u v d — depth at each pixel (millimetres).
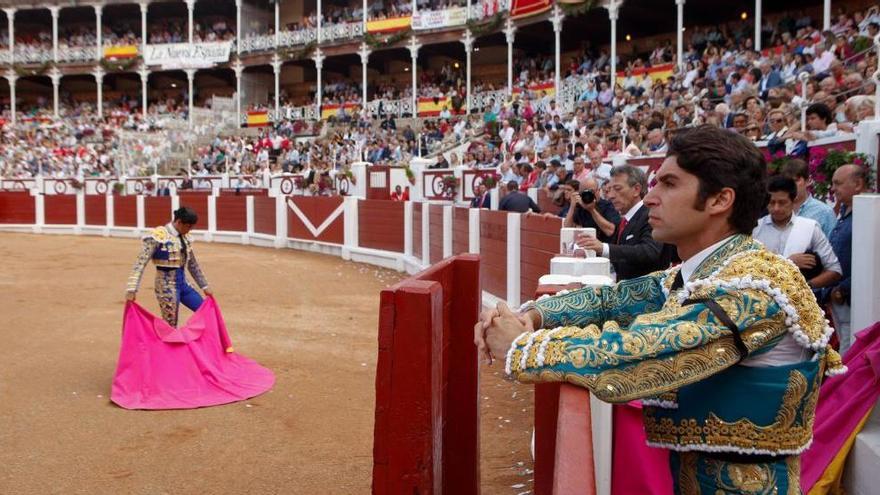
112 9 43125
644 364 1441
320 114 36750
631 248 4250
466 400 2658
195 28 43438
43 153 35906
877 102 6371
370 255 16594
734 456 1571
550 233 8000
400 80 39938
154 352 6105
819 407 3277
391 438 1905
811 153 7039
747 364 1544
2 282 13328
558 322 1916
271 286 12898
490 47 36188
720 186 1615
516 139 18938
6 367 7062
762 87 13711
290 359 7449
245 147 32094
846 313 4316
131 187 30125
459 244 11773
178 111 41719
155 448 4906
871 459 2879
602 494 2830
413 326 1886
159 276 6738
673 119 13336
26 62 42125
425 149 26250
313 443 5000
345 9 40125
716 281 1512
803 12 24094
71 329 9000
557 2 26719
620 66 26500
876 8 15508
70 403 5895
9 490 4203
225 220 22922
